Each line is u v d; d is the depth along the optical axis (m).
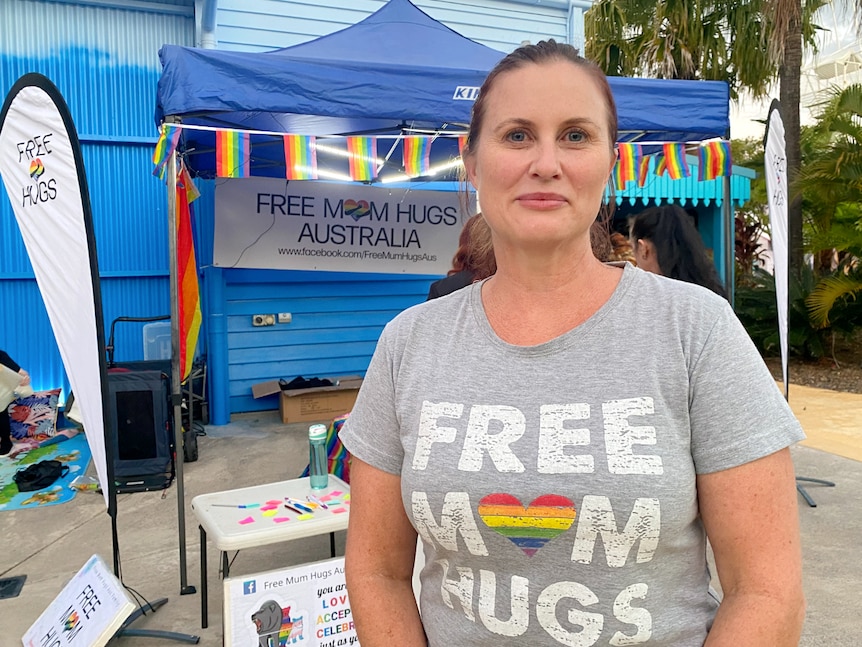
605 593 0.88
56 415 5.80
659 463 0.86
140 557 3.50
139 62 6.13
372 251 6.45
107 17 6.04
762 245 14.77
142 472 4.51
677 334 0.91
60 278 2.66
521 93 0.96
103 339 2.47
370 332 6.89
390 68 3.53
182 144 4.50
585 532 0.87
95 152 6.07
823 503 4.05
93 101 6.03
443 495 0.93
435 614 1.01
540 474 0.88
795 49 10.34
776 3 9.34
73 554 3.56
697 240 2.59
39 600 3.06
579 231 0.96
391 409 1.08
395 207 6.48
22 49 5.86
